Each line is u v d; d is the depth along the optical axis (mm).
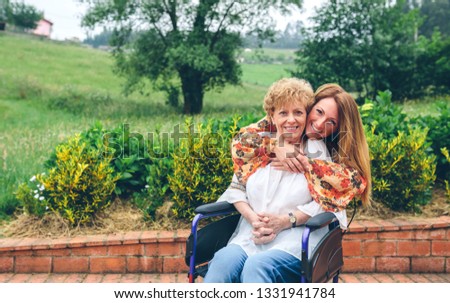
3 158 6531
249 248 2814
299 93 2900
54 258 4105
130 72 17203
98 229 4355
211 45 16828
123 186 4742
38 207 4469
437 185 5020
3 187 5262
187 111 16359
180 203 4348
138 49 16750
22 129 10508
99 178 4383
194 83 16469
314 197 2807
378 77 16594
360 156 2916
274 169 2926
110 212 4559
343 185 2812
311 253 2518
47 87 19859
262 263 2576
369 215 4414
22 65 24906
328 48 16312
